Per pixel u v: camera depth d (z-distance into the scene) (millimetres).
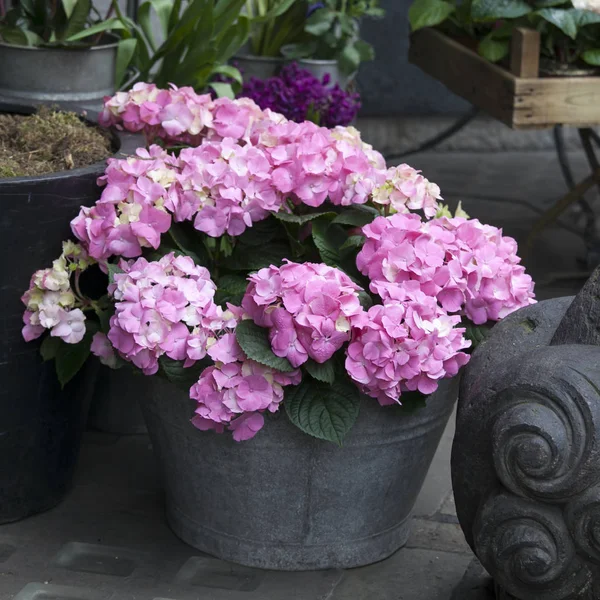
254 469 2555
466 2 4672
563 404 2078
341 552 2701
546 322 2438
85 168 2656
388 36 6492
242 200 2529
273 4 4652
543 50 4324
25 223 2533
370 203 2711
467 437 2312
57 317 2537
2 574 2629
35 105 3143
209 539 2730
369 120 6590
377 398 2477
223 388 2369
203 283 2422
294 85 4188
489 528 2191
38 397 2725
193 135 2922
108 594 2572
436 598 2631
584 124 4109
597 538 2070
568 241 5258
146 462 3211
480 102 4348
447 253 2514
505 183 6047
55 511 2924
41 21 3697
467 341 2408
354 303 2307
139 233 2465
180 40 3635
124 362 2568
